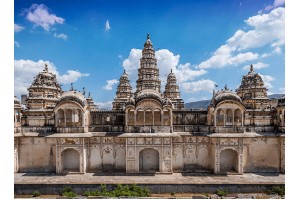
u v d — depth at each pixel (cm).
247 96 4306
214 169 3195
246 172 3288
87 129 3356
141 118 3378
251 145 3316
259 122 3500
